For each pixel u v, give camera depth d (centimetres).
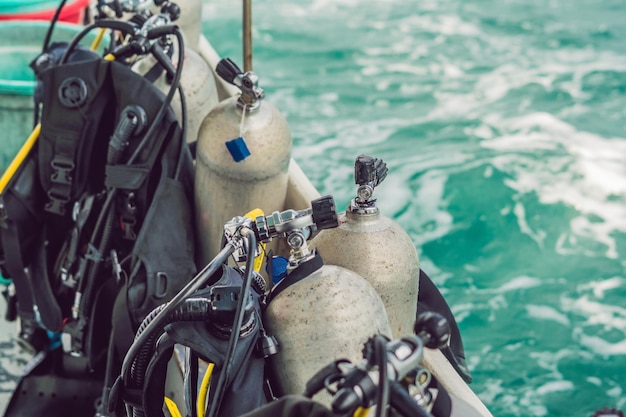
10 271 296
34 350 328
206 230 280
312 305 188
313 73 912
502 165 745
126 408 216
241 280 202
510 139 789
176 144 282
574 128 808
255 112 268
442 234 667
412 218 682
